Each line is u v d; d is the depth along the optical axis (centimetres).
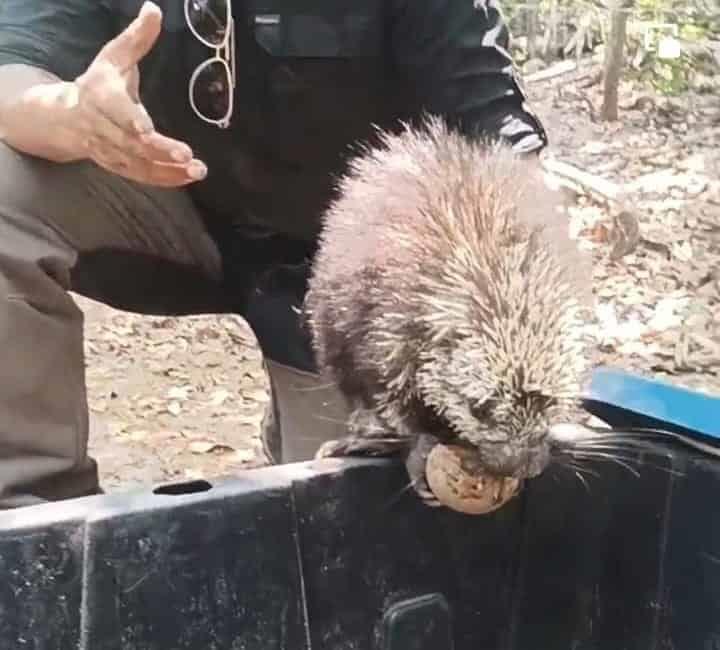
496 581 131
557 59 575
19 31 147
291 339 174
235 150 162
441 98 155
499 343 116
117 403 316
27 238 149
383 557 123
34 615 104
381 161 140
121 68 122
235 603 113
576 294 125
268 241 174
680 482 130
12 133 143
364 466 121
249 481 115
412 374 121
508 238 122
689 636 131
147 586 108
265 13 149
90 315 385
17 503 146
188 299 181
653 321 347
